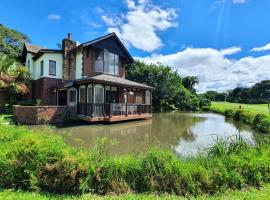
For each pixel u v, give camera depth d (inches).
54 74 789.9
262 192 176.6
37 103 729.0
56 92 788.0
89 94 736.3
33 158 175.5
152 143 395.5
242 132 557.6
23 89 778.2
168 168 183.2
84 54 755.4
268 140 281.9
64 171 170.9
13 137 215.5
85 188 167.8
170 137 468.1
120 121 695.1
